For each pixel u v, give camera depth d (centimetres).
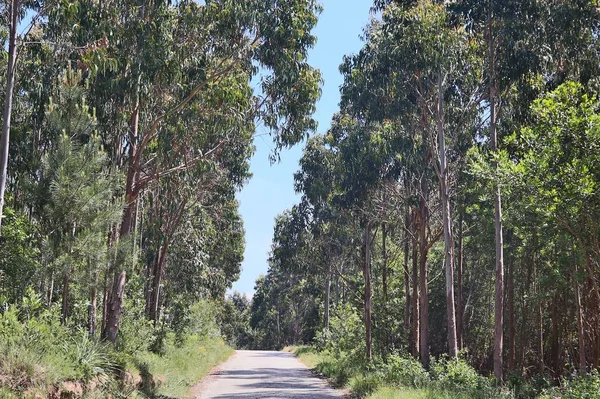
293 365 4006
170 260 3512
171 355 2575
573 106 1491
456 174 2623
